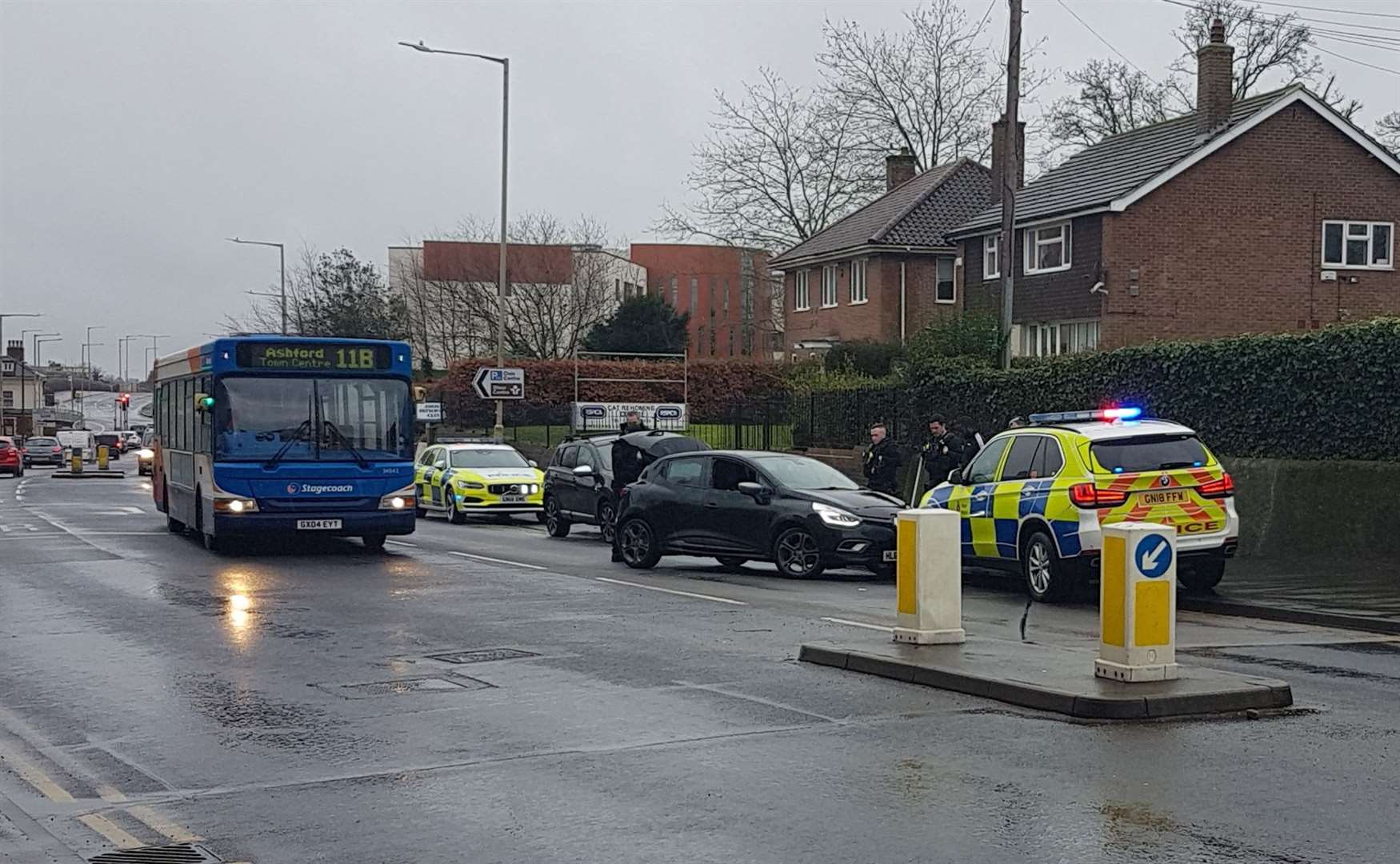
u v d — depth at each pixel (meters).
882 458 22.02
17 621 14.03
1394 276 37.78
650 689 10.09
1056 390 24.06
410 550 22.36
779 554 17.98
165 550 22.05
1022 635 12.83
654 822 6.68
